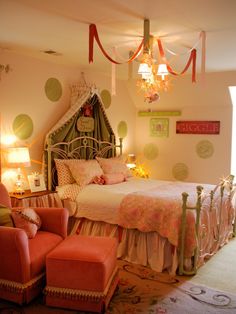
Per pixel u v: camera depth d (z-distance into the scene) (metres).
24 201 3.71
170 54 3.99
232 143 5.62
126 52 3.98
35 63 4.36
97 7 2.62
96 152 5.22
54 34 3.34
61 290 2.63
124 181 4.84
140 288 3.00
